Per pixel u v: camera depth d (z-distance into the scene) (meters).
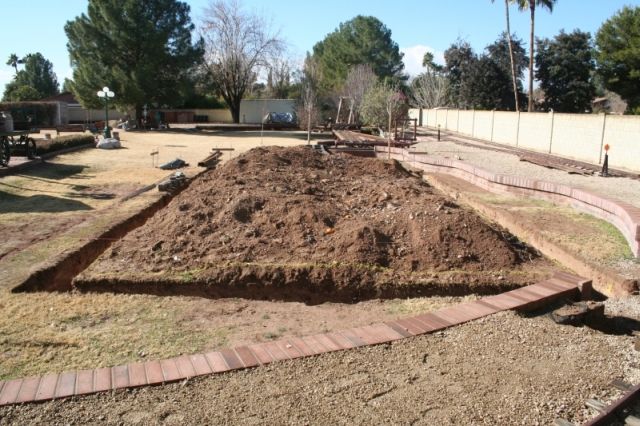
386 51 62.38
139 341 4.39
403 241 6.73
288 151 13.04
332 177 10.97
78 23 35.69
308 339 4.24
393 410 3.30
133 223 9.14
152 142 27.23
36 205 10.42
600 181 13.52
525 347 4.20
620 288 6.04
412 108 55.09
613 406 3.34
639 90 32.34
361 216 7.52
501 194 11.75
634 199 10.77
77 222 8.91
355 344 4.14
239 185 9.19
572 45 42.66
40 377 3.63
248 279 5.95
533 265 6.56
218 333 4.62
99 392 3.45
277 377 3.66
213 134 35.16
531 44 34.47
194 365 3.79
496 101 46.31
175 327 4.73
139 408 3.29
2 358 4.03
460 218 7.02
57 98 55.56
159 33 35.84
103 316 4.95
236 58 45.56
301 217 7.25
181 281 5.84
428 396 3.46
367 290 5.89
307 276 5.99
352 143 22.27
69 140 20.52
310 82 48.38
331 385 3.57
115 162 17.66
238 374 3.69
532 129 25.22
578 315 4.77
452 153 21.50
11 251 7.13
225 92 47.50
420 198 8.28
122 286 5.80
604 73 33.09
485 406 3.36
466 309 4.88
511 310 4.88
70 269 6.66
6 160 14.75
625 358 4.07
